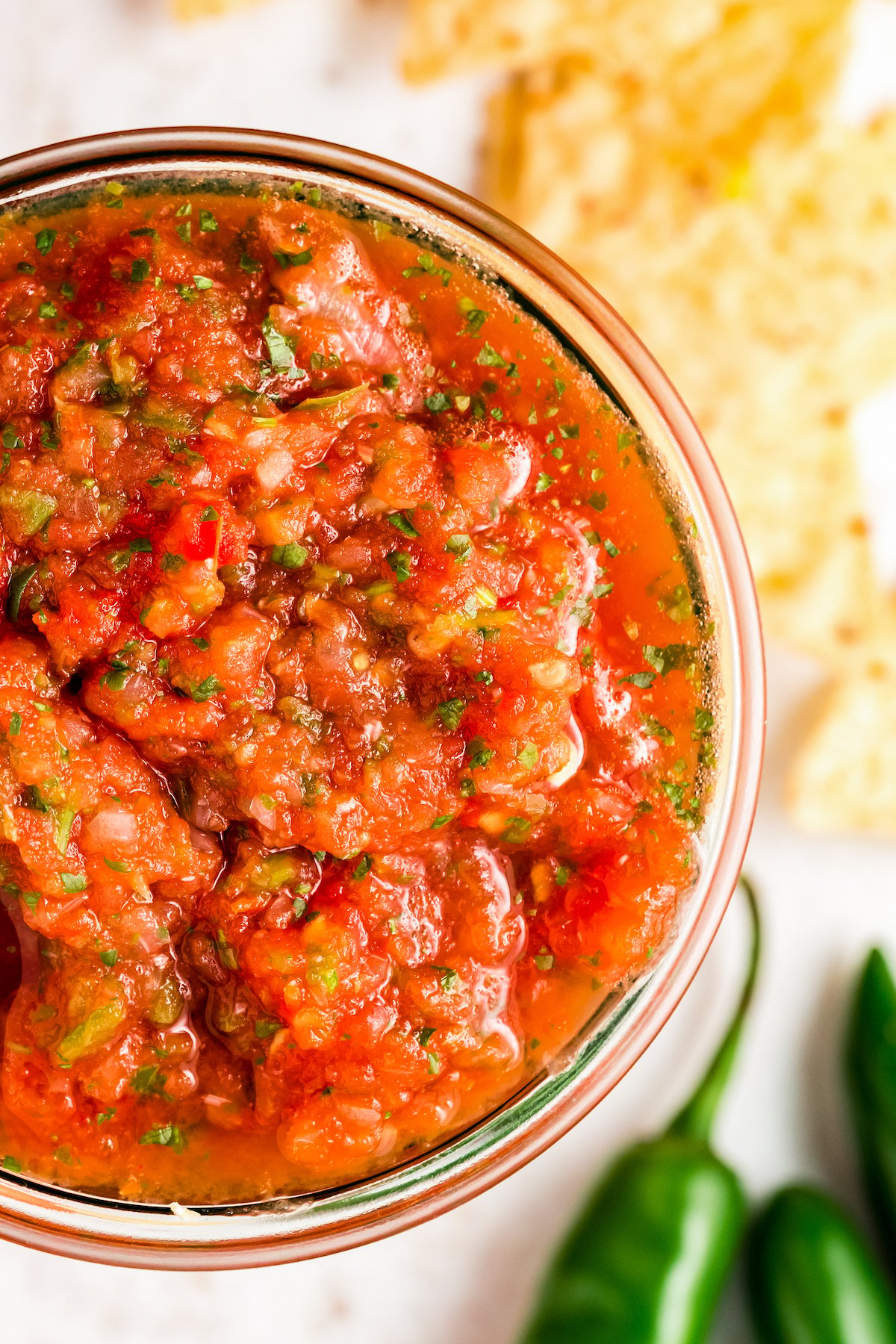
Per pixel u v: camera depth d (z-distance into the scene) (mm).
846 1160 421
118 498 349
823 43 410
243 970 352
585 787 358
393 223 360
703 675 363
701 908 367
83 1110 356
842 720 417
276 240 355
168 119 417
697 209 413
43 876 346
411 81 413
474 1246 416
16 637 350
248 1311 415
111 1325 415
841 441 417
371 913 352
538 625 353
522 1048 361
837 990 421
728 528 372
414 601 350
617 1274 404
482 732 351
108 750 349
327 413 351
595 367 362
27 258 358
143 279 352
